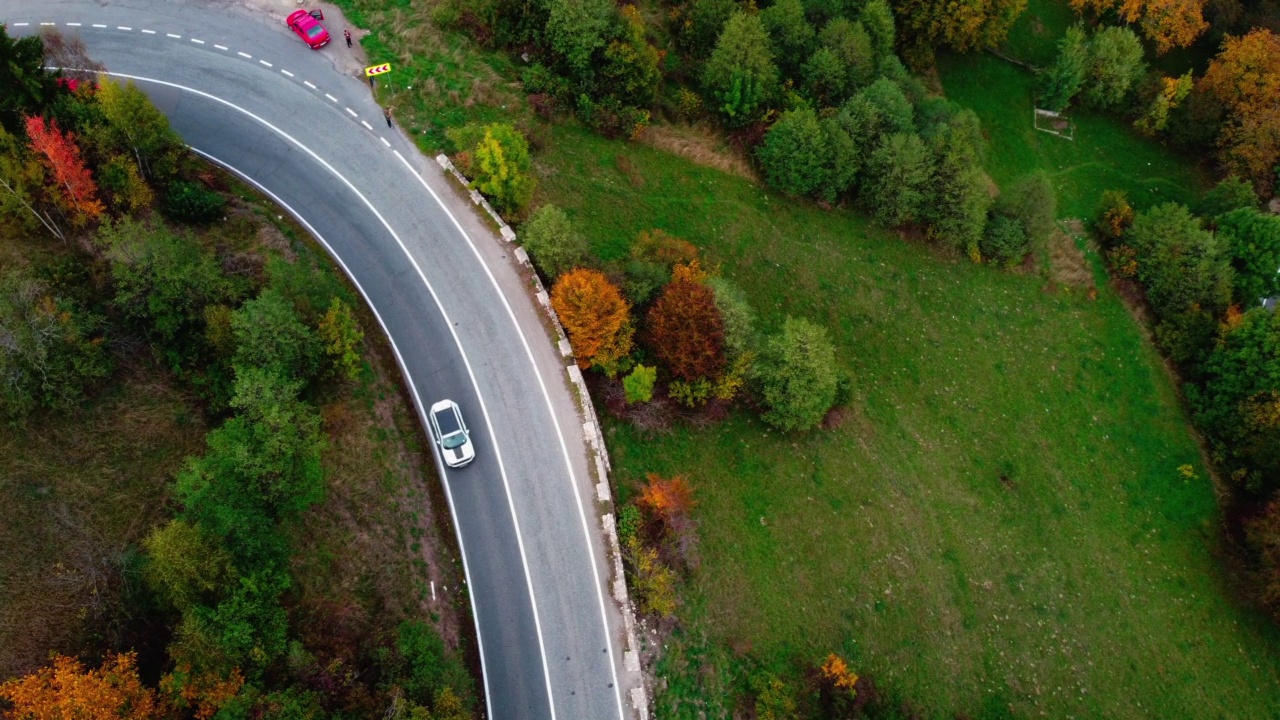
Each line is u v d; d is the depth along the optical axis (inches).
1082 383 2844.5
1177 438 2819.9
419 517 1898.4
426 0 2596.0
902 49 3334.2
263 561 1614.2
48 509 1643.7
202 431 1795.0
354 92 2393.0
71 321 1705.2
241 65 2391.7
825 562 2153.1
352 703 1578.5
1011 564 2389.3
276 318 1755.7
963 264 2901.1
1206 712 2332.7
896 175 2704.2
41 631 1528.1
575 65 2554.1
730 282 2536.9
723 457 2186.3
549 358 2105.1
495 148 2092.8
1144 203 3361.2
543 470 1998.0
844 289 2687.0
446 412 1967.3
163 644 1552.7
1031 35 3582.7
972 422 2608.3
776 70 2765.7
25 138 1838.1
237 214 2103.8
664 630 1909.4
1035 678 2231.8
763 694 1875.0
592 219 2439.7
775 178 2731.3
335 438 1887.3
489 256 2203.5
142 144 1955.0
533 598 1881.2
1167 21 3440.0
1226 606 2532.0
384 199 2247.8
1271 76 3270.2
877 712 1991.9
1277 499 2588.6
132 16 2423.7
